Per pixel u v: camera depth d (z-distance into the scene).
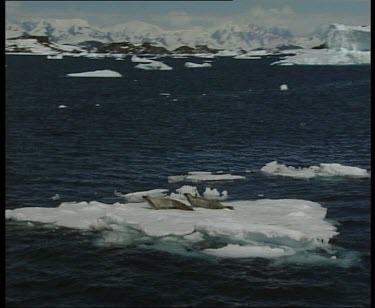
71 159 31.94
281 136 41.31
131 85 96.25
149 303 14.38
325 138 40.34
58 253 17.19
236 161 32.09
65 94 77.25
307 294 14.80
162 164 31.11
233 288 15.08
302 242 17.75
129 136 40.66
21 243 17.92
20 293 14.80
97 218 20.22
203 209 21.38
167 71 144.62
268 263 16.48
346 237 18.67
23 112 54.56
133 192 25.11
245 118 51.69
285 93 79.38
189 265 16.36
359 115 53.81
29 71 134.50
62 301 14.45
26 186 25.58
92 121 48.75
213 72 137.38
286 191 24.84
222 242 17.95
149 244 17.88
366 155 34.00
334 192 24.48
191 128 45.09
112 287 15.12
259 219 20.16
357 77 110.50
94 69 151.00
